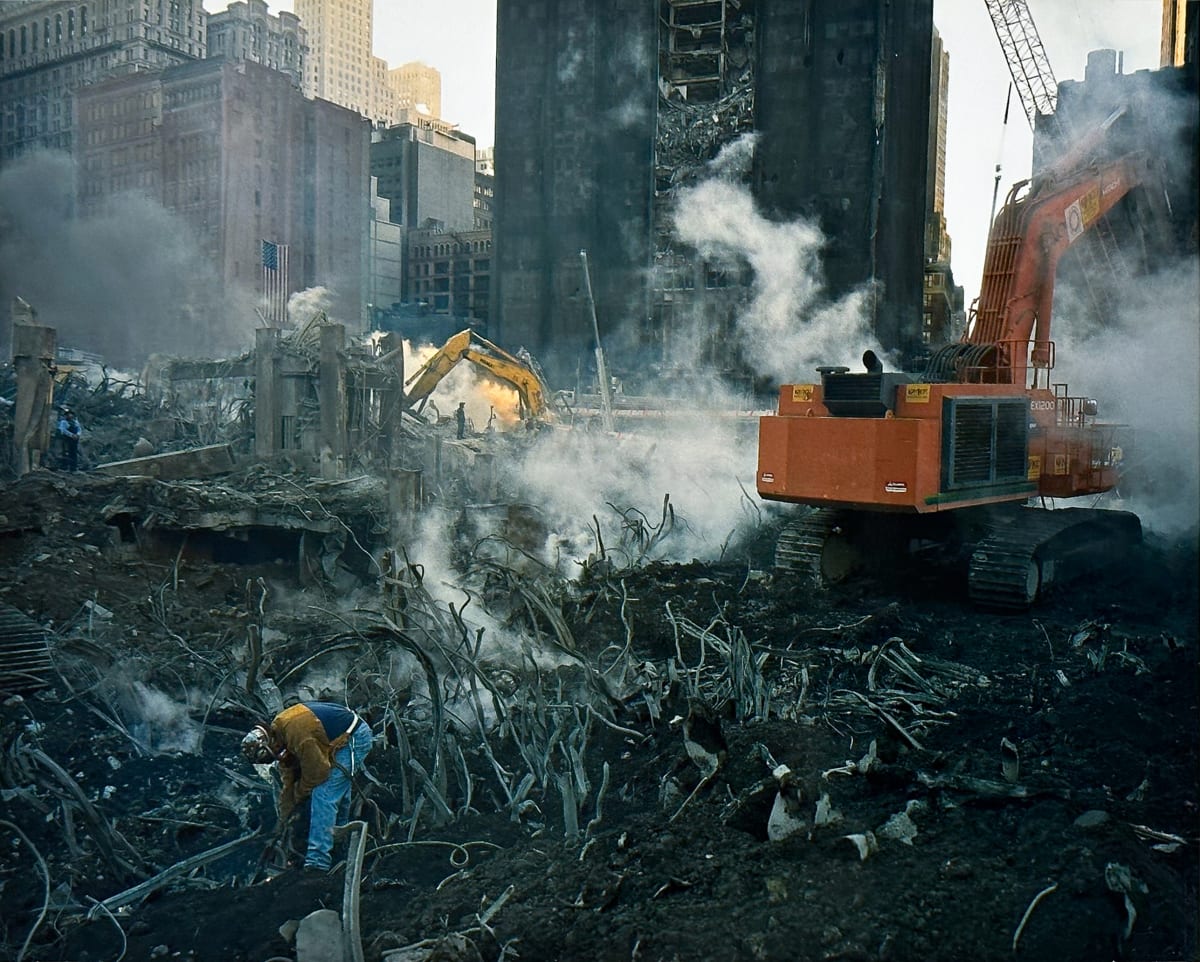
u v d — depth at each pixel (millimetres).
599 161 56781
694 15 59562
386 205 102375
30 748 7043
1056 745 6883
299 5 148625
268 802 7316
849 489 10922
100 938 5367
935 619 10773
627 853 5141
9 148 101750
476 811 6664
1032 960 4223
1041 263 13742
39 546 12438
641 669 8781
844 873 4797
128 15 97250
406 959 4414
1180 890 4770
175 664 9656
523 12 57469
